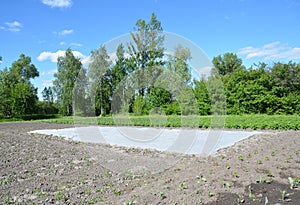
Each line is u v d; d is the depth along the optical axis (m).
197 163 5.17
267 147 6.56
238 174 4.15
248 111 19.47
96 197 3.65
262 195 3.32
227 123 12.42
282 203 3.08
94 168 5.22
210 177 4.03
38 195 3.76
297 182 3.74
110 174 4.79
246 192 3.42
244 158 5.43
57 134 11.34
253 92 19.25
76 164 5.56
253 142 7.64
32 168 5.26
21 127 15.40
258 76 20.09
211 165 4.83
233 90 19.89
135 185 4.14
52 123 18.31
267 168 4.51
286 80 21.86
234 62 41.56
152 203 3.23
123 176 4.65
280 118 12.25
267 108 18.98
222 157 5.71
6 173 4.91
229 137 9.25
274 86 19.62
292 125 11.06
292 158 5.29
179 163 5.38
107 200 3.51
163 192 3.55
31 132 12.30
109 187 4.09
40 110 34.16
